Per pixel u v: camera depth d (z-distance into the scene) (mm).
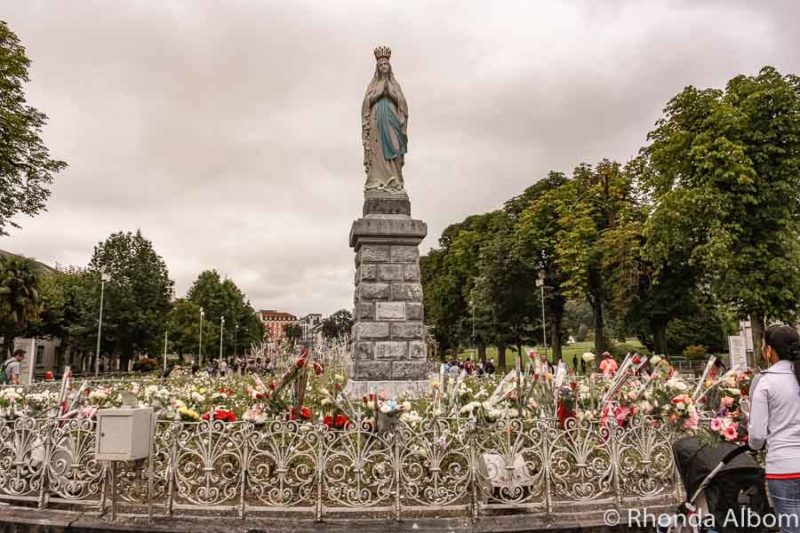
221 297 74438
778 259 20594
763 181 21016
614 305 30188
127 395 5449
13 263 33094
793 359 4090
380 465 5445
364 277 13281
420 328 13219
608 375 8391
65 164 22703
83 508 5566
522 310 38844
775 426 4008
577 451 5656
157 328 50000
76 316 49344
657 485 5898
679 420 6059
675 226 23141
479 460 5531
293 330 84688
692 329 46906
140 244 49938
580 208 31484
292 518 5273
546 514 5402
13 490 5785
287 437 5555
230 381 16594
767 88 21188
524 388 7230
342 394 6746
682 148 22859
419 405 9305
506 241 38094
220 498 5543
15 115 20703
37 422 5863
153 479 5512
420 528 5070
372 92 14281
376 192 13805
